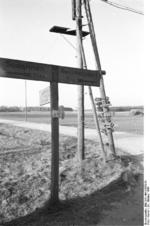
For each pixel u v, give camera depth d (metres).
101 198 5.32
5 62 4.31
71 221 4.34
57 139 4.79
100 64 8.51
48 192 5.70
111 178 6.51
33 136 14.70
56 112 4.75
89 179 6.54
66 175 6.84
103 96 8.54
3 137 14.07
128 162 8.45
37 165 8.12
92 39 8.48
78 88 8.41
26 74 4.47
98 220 4.36
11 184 6.20
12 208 4.93
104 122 8.66
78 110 8.37
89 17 8.44
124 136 16.17
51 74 4.70
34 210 4.84
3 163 8.35
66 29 8.70
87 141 12.65
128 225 4.13
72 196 5.43
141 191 5.69
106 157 8.08
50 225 4.25
